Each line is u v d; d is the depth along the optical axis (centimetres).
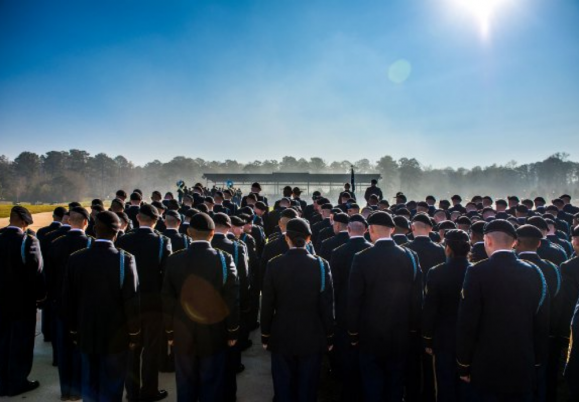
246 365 559
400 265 404
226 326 392
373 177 4528
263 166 14025
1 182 10175
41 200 9581
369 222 423
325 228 749
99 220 396
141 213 495
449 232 409
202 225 393
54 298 468
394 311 398
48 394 462
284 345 382
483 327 327
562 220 870
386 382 414
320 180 4672
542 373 370
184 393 380
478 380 324
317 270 392
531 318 322
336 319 472
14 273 452
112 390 384
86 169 12425
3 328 457
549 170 13638
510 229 334
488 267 330
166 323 391
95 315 380
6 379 456
